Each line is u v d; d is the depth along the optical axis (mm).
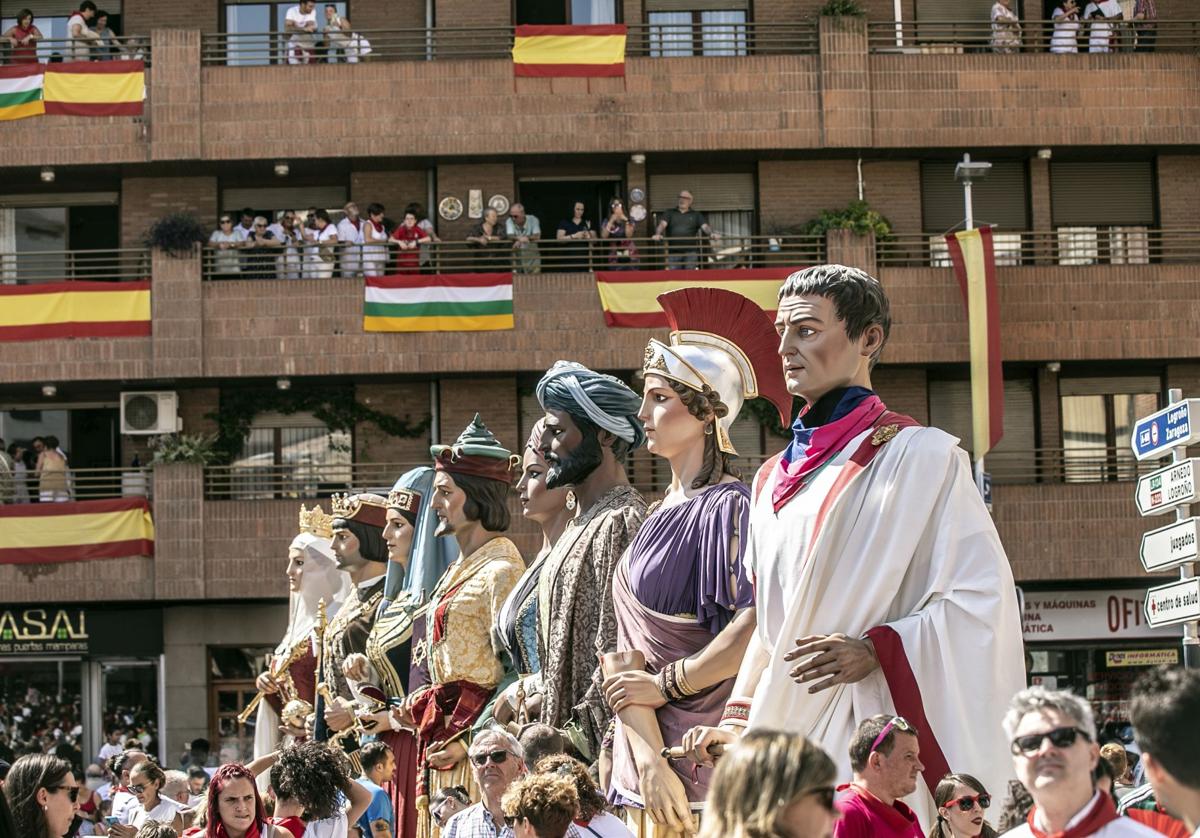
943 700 9062
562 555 12250
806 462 9672
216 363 43625
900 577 9320
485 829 11398
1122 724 43781
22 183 45875
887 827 8164
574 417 12562
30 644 44031
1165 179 46031
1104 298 44312
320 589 20375
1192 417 14633
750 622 10039
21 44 45594
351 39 44844
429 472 17031
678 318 11070
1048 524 43594
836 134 44156
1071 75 44688
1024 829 6242
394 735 16141
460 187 45281
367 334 43562
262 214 46031
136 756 19828
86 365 43594
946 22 45312
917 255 45594
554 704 12023
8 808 9320
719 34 46219
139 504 43375
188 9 47031
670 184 45844
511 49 45500
